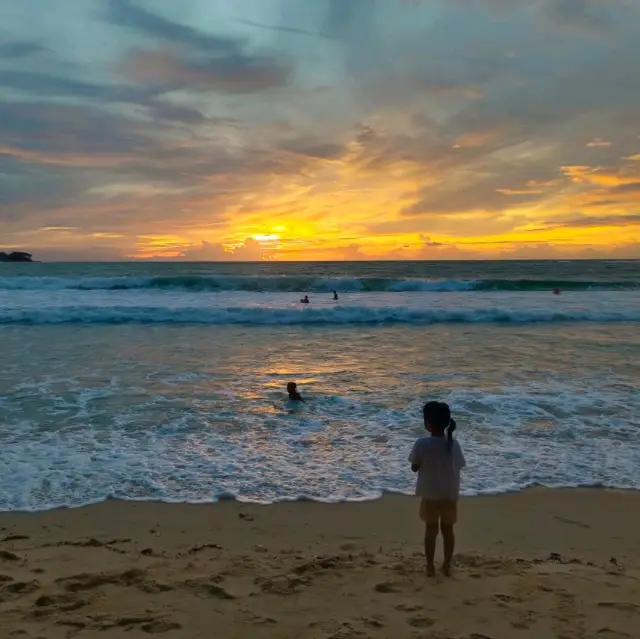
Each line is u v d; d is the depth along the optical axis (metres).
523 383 11.82
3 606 3.89
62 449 7.93
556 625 3.76
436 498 4.56
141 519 5.93
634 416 9.55
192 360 14.40
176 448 8.04
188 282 35.19
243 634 3.59
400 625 3.74
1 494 6.45
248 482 6.92
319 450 8.03
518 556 5.21
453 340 17.83
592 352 15.54
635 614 3.92
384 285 35.53
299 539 5.53
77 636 3.52
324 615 3.86
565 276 51.38
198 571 4.58
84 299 27.84
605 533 5.76
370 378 12.36
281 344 17.00
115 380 12.09
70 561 4.80
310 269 67.06
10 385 11.53
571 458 7.73
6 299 27.50
